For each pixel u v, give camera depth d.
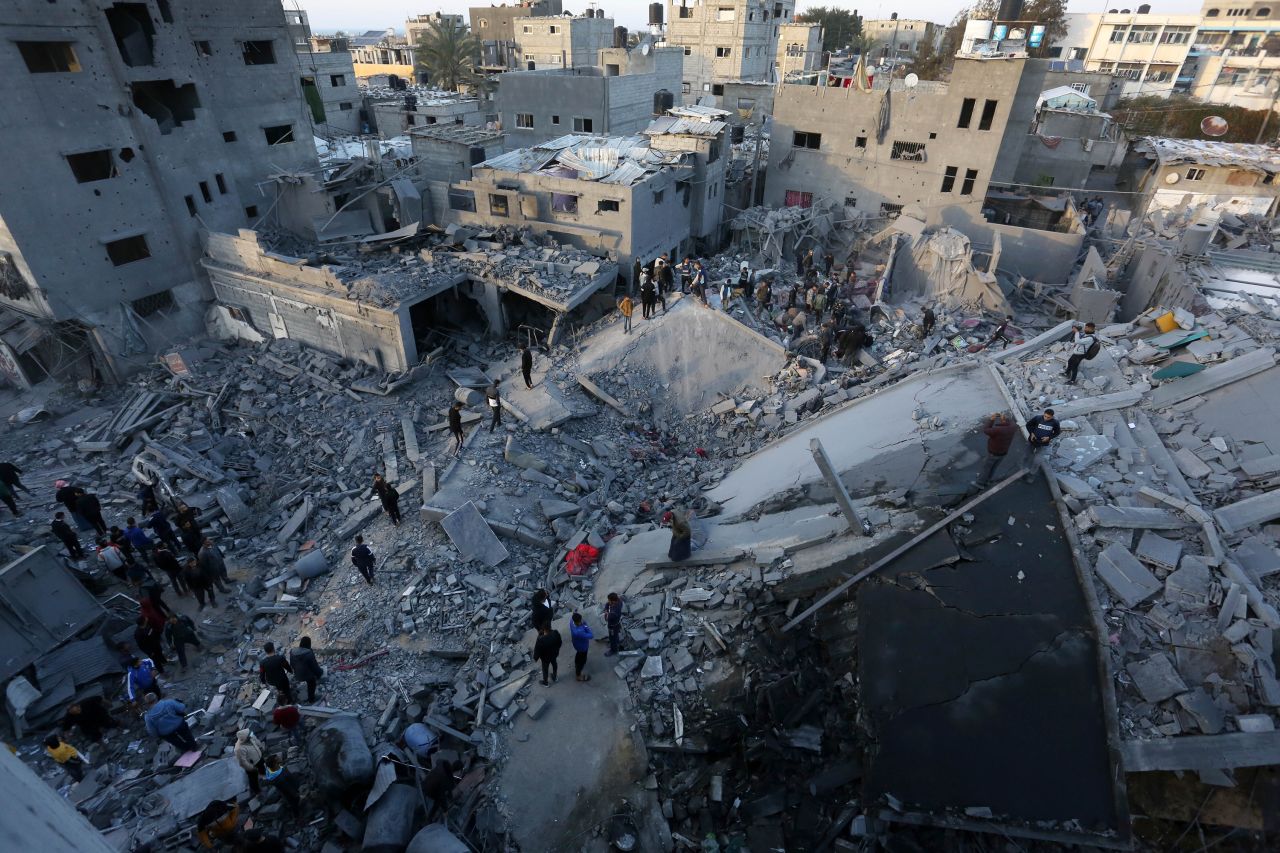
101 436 25.58
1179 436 16.06
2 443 25.45
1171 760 10.33
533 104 42.69
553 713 13.59
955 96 32.66
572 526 19.61
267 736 14.04
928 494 15.50
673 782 12.45
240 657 16.34
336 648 15.94
